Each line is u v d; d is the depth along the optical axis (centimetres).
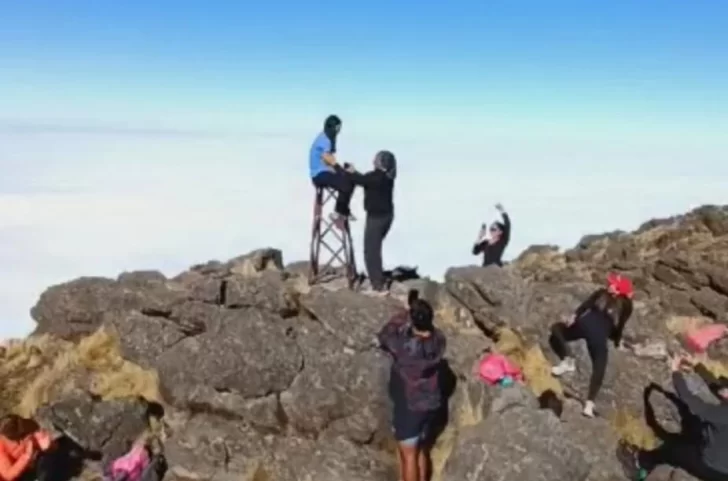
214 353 1433
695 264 1833
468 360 1417
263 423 1389
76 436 1400
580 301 1537
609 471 1262
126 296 1606
